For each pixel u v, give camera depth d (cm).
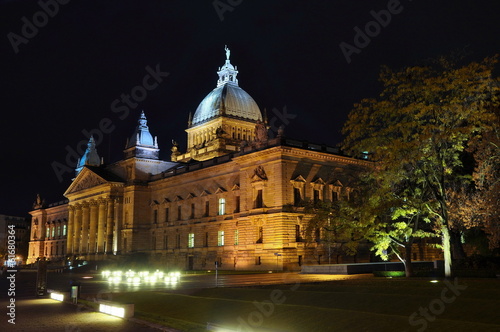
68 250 14800
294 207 8388
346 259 8819
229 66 15338
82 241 13788
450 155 4838
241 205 9175
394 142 4394
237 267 9050
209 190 10294
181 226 10956
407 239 5103
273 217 8319
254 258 8650
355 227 5081
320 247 8481
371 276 5500
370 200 4853
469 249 7231
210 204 10212
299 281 5247
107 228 12431
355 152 4997
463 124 4944
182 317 3002
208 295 3919
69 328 2611
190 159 13500
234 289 3994
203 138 14750
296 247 8219
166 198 11694
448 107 4278
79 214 14475
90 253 13175
